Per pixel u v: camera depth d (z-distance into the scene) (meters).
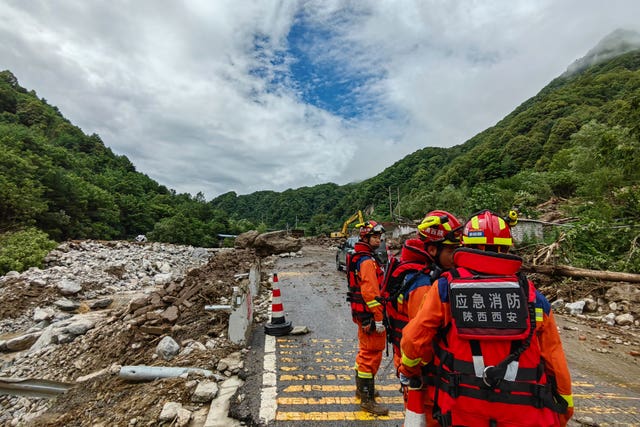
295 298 9.27
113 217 56.31
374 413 3.55
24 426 4.28
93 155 110.94
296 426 3.37
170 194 119.44
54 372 5.76
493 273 1.75
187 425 3.52
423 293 2.17
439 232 2.26
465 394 1.66
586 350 5.88
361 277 3.27
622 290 8.06
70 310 11.46
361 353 3.59
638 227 10.69
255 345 5.61
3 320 10.66
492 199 22.42
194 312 6.69
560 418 1.74
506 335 1.64
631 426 3.57
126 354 5.68
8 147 49.06
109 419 3.83
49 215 36.81
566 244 10.91
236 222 111.69
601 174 14.66
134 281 16.17
